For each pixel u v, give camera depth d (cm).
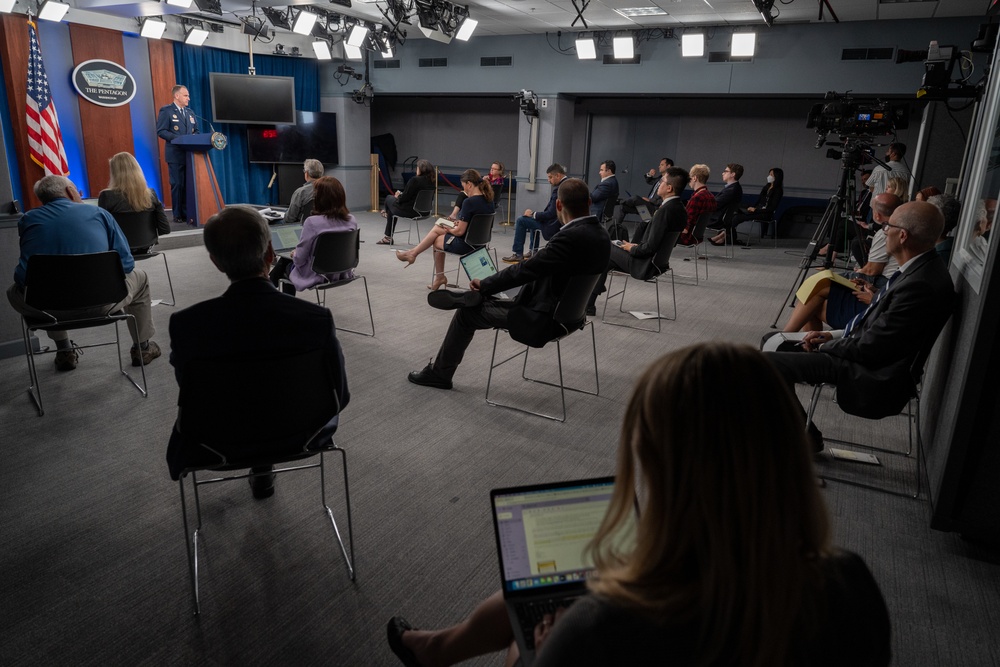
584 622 64
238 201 1097
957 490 220
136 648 172
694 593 64
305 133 1104
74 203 324
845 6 726
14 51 785
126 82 909
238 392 177
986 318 204
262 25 926
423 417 320
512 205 1216
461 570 208
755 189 1086
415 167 1355
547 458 284
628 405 73
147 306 366
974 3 684
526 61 1017
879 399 250
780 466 64
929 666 175
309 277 419
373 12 891
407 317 493
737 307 562
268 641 176
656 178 891
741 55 790
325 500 243
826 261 562
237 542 218
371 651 174
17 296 313
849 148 540
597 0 758
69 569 202
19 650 170
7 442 279
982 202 266
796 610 62
